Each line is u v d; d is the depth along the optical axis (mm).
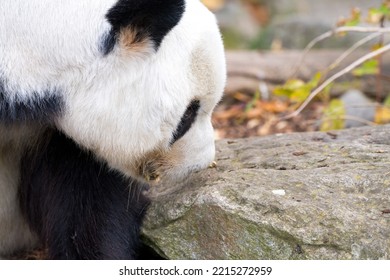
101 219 6746
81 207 6746
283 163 6836
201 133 6547
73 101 5949
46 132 6559
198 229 6289
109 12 5719
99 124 6066
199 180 6680
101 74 5883
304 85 9688
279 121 11016
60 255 6836
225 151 7496
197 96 6281
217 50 6242
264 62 13016
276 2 20312
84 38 5754
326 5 19766
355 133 7723
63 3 5742
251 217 5992
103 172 6703
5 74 5727
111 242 6746
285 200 6043
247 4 20328
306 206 5961
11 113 5859
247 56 13297
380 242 5742
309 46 10391
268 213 5992
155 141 6266
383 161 6637
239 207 6066
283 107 11656
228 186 6262
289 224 5887
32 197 6980
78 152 6652
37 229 7105
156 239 6539
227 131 11102
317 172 6492
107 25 5734
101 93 5938
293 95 9695
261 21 20188
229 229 6086
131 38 5805
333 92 11828
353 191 6223
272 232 5922
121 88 5953
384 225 5844
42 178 6809
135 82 5961
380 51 9023
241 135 10922
